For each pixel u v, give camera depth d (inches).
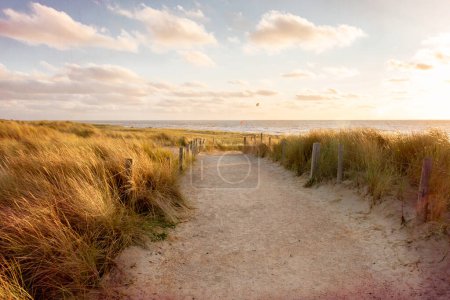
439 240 161.5
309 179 315.6
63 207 166.9
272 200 272.2
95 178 213.0
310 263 162.6
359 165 282.5
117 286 138.2
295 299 133.9
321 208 242.8
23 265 130.0
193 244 184.4
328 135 398.0
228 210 246.5
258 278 150.1
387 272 149.5
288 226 211.6
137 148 377.7
